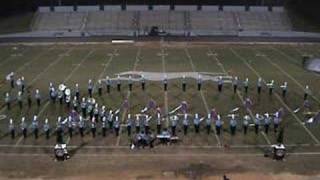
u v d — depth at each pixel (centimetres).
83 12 7031
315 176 2167
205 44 5672
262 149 2445
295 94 3400
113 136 2609
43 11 7100
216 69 4203
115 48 5388
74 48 5391
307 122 2825
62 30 6631
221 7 7112
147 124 2619
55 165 2270
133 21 6844
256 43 5762
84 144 2509
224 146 2480
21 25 6794
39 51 5200
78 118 2698
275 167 2250
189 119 2855
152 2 7450
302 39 6050
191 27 6731
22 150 2441
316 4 7325
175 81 3747
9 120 2852
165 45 5594
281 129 2602
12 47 5475
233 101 3225
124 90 3481
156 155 2377
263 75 3975
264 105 3142
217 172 2195
